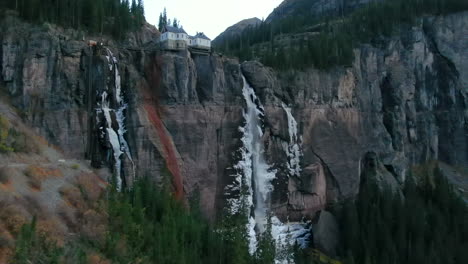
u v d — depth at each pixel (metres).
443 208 100.06
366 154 110.50
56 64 66.19
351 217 91.62
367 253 82.56
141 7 103.50
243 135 86.12
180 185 73.19
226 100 84.56
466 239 91.06
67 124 65.50
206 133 78.75
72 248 40.53
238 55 111.50
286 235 86.38
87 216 47.72
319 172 97.00
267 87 90.69
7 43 64.56
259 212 87.00
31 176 48.88
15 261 33.94
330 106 101.50
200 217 68.81
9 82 64.19
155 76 75.88
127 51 75.94
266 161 89.50
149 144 69.94
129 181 66.25
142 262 46.12
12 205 40.03
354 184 102.38
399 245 85.81
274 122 90.75
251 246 80.88
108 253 44.28
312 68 101.19
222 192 82.62
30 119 62.84
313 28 148.12
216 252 61.47
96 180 60.38
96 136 67.38
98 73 69.62
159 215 60.06
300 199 94.00
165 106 74.44
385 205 94.81
